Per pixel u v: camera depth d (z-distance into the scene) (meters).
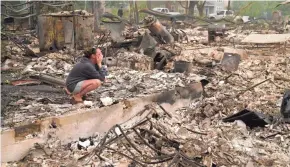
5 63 13.51
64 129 7.28
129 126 8.23
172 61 14.73
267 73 13.41
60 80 10.45
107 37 18.19
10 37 19.05
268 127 8.18
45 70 12.55
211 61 14.65
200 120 8.83
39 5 23.80
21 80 10.93
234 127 8.18
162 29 17.97
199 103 9.99
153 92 9.45
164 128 7.89
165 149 7.00
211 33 22.27
